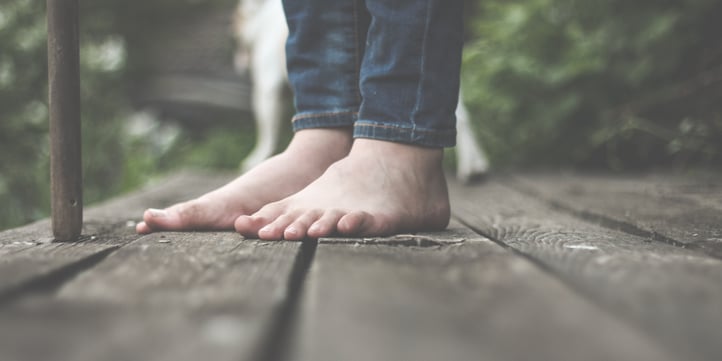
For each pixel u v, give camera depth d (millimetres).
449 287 791
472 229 1214
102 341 631
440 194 1151
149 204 1663
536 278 820
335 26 1184
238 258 915
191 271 851
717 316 733
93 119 4188
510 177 2641
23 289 780
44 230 1169
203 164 5121
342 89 1193
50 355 591
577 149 3172
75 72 1062
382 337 653
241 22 3738
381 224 1074
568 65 3107
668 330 706
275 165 1201
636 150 3055
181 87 7633
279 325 724
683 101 2945
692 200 1595
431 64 1116
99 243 1044
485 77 3330
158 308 732
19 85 3375
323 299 755
